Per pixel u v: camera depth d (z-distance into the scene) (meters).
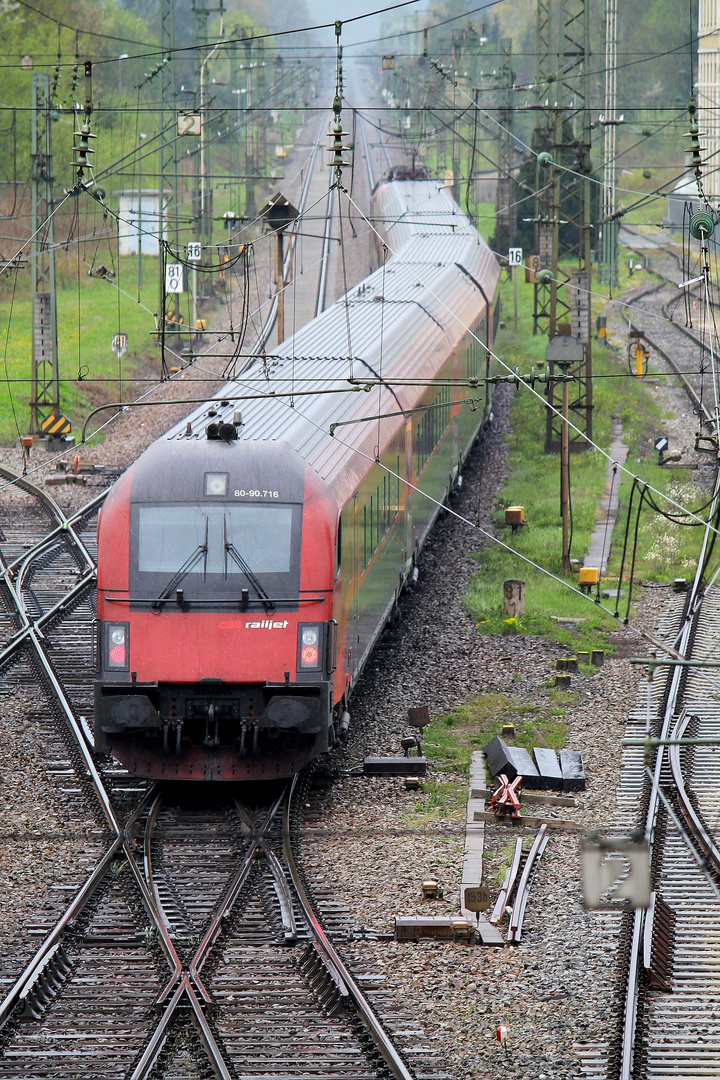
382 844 58.72
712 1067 40.66
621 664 86.75
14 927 49.22
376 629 80.00
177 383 185.75
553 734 73.94
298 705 59.66
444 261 140.12
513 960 47.78
